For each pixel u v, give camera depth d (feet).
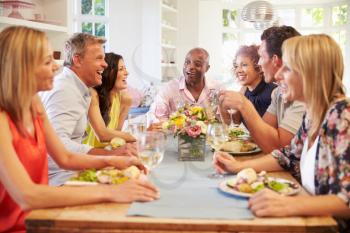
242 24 30.19
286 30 7.14
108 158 5.70
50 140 5.60
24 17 10.41
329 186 4.27
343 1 28.55
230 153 6.71
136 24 19.95
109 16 19.70
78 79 8.29
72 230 3.79
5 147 4.45
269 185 4.62
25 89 4.78
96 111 9.37
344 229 4.60
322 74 4.53
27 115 4.95
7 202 4.96
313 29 30.40
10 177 4.32
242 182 4.59
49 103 7.66
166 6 20.81
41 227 3.81
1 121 4.63
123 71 10.47
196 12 23.44
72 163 5.67
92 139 9.37
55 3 11.99
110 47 19.88
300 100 4.89
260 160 5.65
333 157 4.25
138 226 3.72
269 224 3.66
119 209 4.07
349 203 3.92
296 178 5.63
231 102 6.79
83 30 19.57
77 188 4.30
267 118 8.00
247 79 10.77
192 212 3.96
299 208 3.86
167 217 3.84
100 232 3.76
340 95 4.59
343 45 29.22
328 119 4.40
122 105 11.87
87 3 19.47
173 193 4.58
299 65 4.60
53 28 11.30
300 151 5.46
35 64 4.84
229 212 3.96
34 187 4.22
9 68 4.72
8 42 4.74
